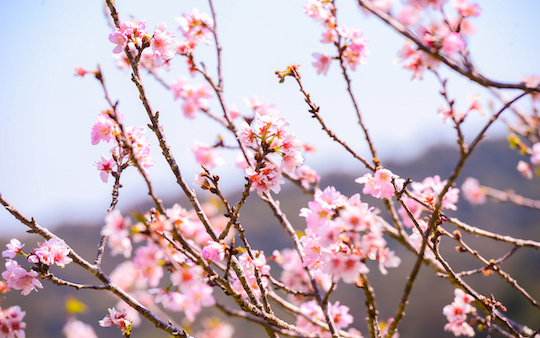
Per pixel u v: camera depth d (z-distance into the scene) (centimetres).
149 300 238
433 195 259
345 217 196
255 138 226
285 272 340
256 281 225
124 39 232
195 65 295
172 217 207
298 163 221
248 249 221
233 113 369
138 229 177
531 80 369
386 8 185
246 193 214
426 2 195
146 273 192
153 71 340
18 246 227
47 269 214
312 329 296
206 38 299
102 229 175
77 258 217
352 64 273
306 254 226
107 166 235
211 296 189
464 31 221
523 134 364
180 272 188
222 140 315
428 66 209
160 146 222
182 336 208
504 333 274
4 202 216
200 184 220
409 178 222
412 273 173
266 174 220
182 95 358
